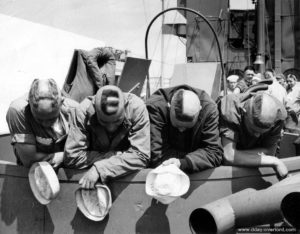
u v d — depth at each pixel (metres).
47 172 3.52
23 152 3.63
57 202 3.67
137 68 4.57
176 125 3.56
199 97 3.71
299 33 12.97
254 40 12.27
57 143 3.70
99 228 3.61
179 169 3.46
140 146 3.54
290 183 3.38
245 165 3.69
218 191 3.64
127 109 3.53
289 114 6.63
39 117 3.46
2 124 6.77
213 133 3.65
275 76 9.45
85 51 4.34
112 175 3.48
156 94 3.82
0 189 3.91
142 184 3.55
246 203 3.31
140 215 3.57
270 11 13.27
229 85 7.27
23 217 3.79
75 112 3.62
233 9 12.37
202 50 11.74
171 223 3.58
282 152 5.77
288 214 3.19
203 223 3.44
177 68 5.79
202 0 11.68
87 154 3.61
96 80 4.32
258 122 3.54
